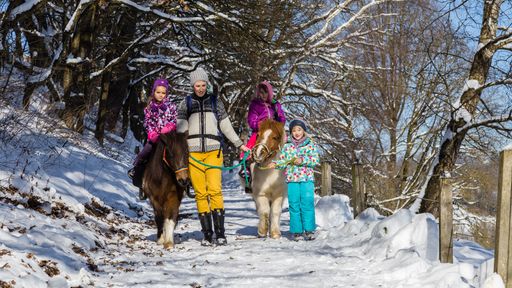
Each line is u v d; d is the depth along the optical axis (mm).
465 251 7676
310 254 7434
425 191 13055
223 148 8844
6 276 4539
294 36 23141
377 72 26594
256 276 6051
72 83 17656
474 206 24734
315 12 23844
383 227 7488
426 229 6809
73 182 11312
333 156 28609
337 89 29422
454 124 12758
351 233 8812
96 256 6641
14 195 7898
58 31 18703
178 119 8500
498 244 5074
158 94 8141
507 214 5059
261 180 9227
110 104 23250
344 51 28297
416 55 21859
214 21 17891
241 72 21891
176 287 5402
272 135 8797
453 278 5270
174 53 28328
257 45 19641
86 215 9180
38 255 5574
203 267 6531
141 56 23297
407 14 23719
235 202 15789
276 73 23828
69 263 5711
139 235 9406
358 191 10023
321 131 27906
